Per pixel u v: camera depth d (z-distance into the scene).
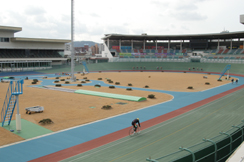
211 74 111.62
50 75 109.31
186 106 40.19
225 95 51.09
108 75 107.81
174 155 19.03
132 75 107.81
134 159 18.58
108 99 47.47
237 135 19.53
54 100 46.28
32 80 86.56
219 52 143.50
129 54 151.88
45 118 32.25
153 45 172.25
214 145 16.41
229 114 34.12
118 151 20.45
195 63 136.75
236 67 116.25
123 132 26.20
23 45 124.50
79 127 28.17
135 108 38.81
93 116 33.50
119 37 154.38
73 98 48.69
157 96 51.22
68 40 140.12
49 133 25.91
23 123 29.70
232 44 150.12
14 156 19.67
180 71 129.00
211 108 38.28
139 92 57.38
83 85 72.38
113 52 161.38
